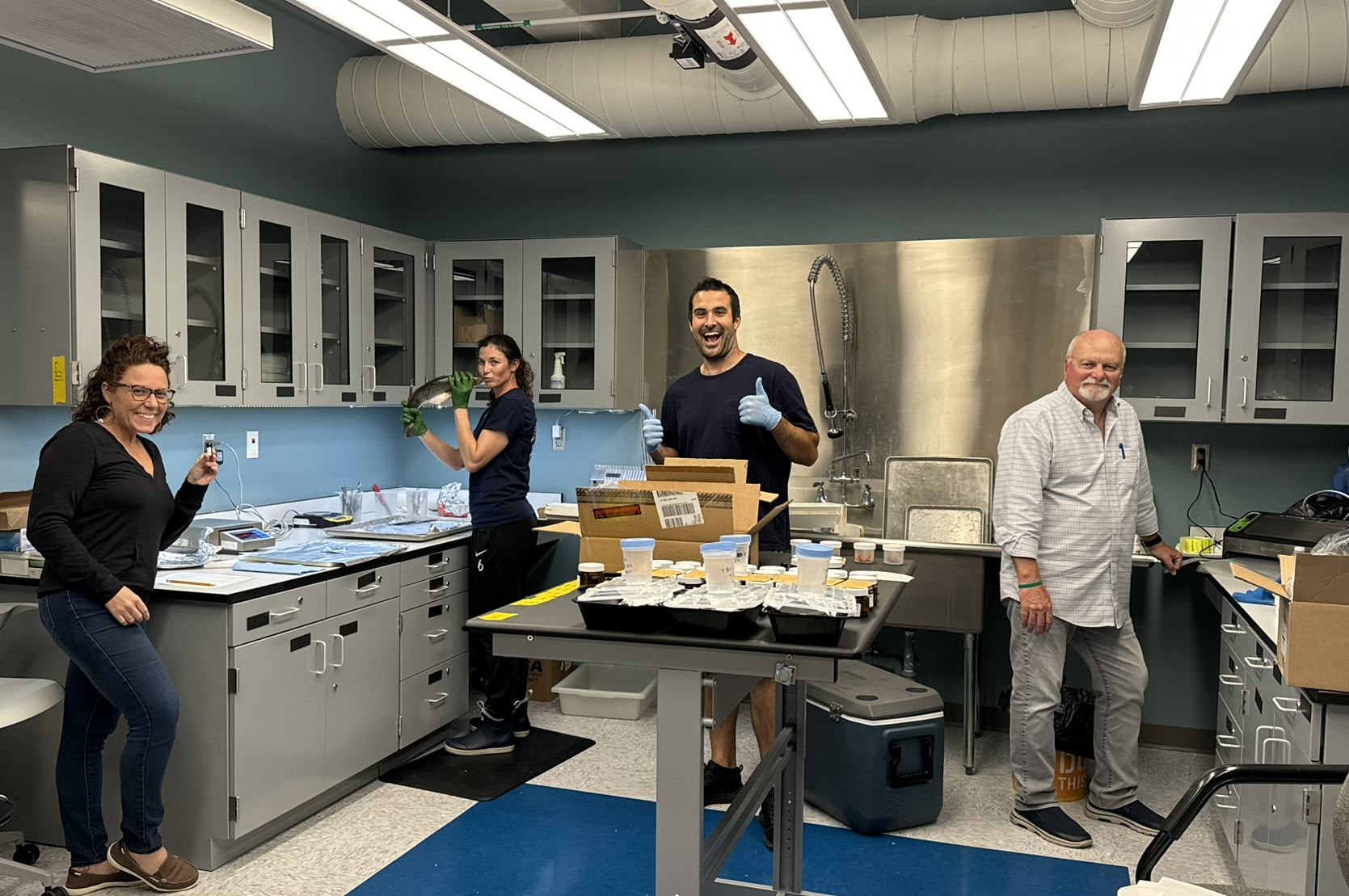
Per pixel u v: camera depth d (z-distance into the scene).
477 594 3.89
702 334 3.14
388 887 2.79
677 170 4.68
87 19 2.31
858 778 3.17
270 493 4.33
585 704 4.34
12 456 3.28
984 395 4.25
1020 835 3.20
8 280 3.06
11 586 3.03
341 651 3.27
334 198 4.68
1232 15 2.30
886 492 4.36
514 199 4.93
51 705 2.66
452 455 4.20
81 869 2.76
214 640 2.83
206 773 2.86
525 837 3.13
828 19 2.34
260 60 4.23
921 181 4.35
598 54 4.15
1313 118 3.91
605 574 2.08
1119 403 3.24
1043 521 3.16
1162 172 4.07
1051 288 4.14
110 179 3.08
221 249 3.50
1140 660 3.24
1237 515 4.04
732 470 2.30
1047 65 3.75
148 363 2.62
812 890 2.81
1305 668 2.15
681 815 1.91
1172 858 3.03
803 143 4.50
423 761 3.79
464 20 4.74
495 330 4.63
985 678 4.31
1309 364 3.62
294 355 3.85
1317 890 2.16
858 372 4.40
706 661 1.81
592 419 4.84
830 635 1.71
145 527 2.68
